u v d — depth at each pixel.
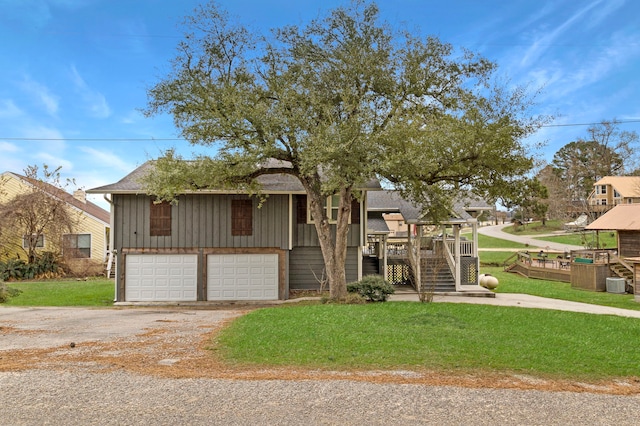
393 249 23.38
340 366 6.44
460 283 20.06
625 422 4.61
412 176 12.94
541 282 26.39
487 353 7.31
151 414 4.57
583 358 7.23
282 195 18.55
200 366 6.41
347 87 13.70
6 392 5.18
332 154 12.09
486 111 13.20
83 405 4.80
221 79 14.36
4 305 16.17
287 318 10.76
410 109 13.79
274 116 13.48
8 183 27.42
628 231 26.69
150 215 18.20
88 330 9.55
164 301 17.95
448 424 4.45
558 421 4.59
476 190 14.45
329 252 15.59
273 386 5.47
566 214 60.84
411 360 6.79
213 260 18.33
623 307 17.12
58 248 26.14
